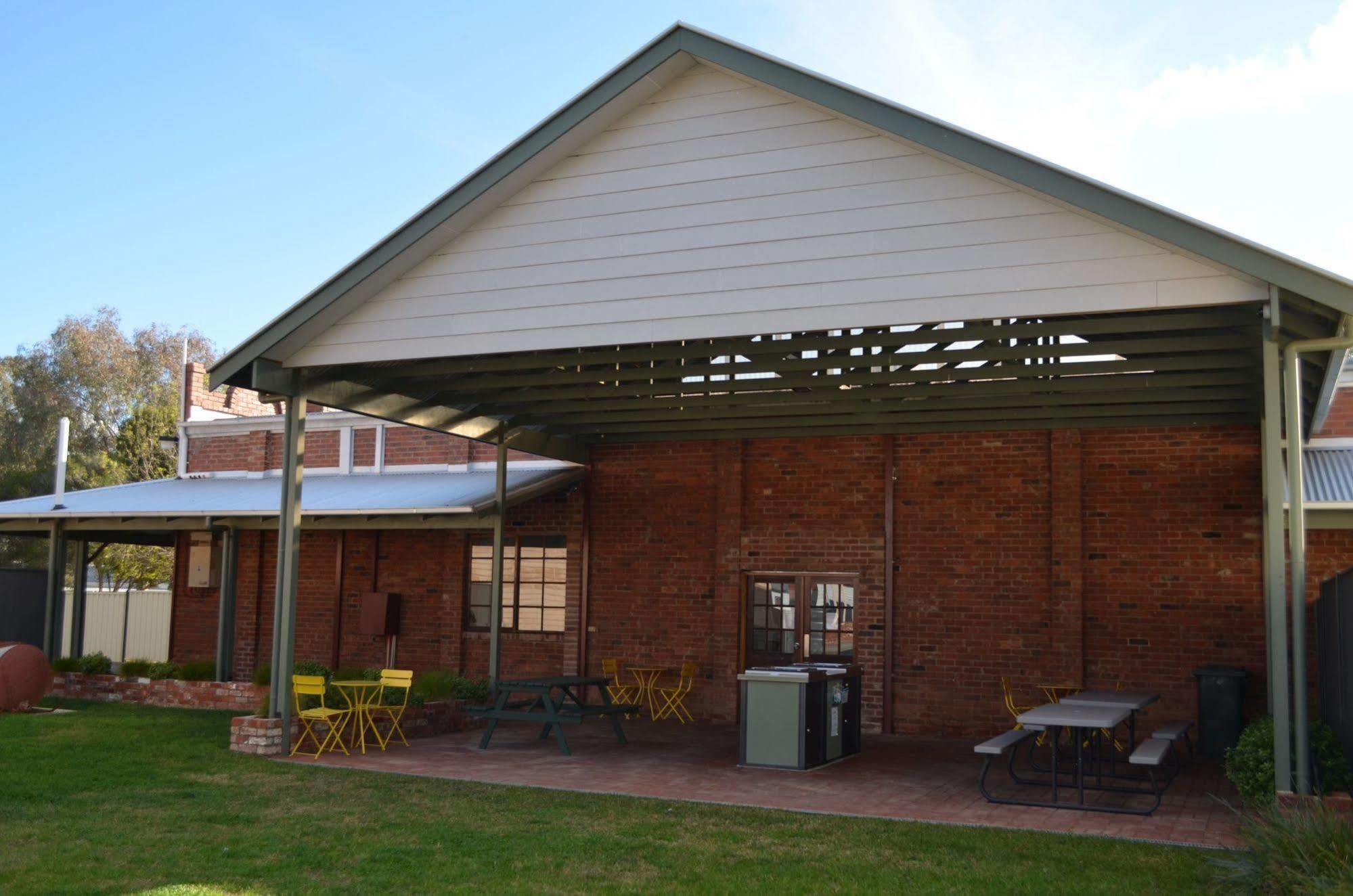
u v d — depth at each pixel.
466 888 6.65
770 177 9.42
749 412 13.99
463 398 13.22
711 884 6.79
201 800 9.15
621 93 9.72
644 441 16.50
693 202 9.66
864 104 8.91
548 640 16.97
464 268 10.55
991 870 7.15
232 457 20.95
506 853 7.50
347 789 9.73
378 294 10.93
